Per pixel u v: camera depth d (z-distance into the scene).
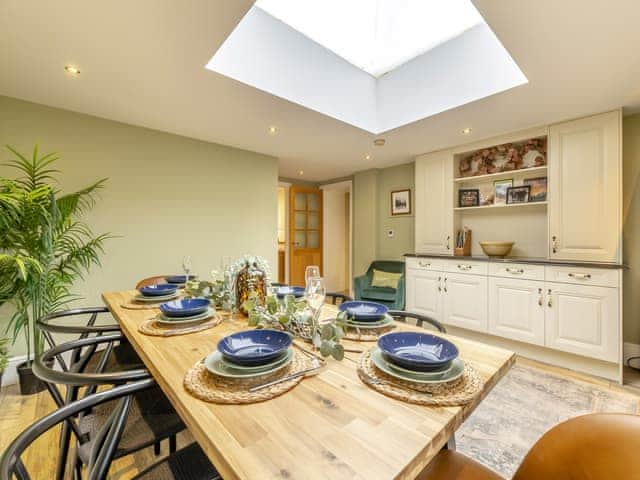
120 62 1.88
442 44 2.48
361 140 3.34
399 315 1.53
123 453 0.99
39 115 2.47
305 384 0.79
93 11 1.45
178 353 1.01
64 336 2.61
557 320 2.61
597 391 2.19
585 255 2.60
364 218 4.96
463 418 0.68
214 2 1.41
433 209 3.74
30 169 2.18
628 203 2.68
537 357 2.78
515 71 2.14
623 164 2.70
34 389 2.15
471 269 3.19
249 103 2.44
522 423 1.80
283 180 5.50
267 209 3.96
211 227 3.46
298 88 2.44
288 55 2.36
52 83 2.13
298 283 5.61
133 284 2.93
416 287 3.71
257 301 1.31
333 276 6.33
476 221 3.64
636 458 0.62
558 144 2.77
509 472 1.43
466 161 3.69
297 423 0.62
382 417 0.65
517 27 1.54
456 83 2.46
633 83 2.09
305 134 3.15
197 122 2.84
